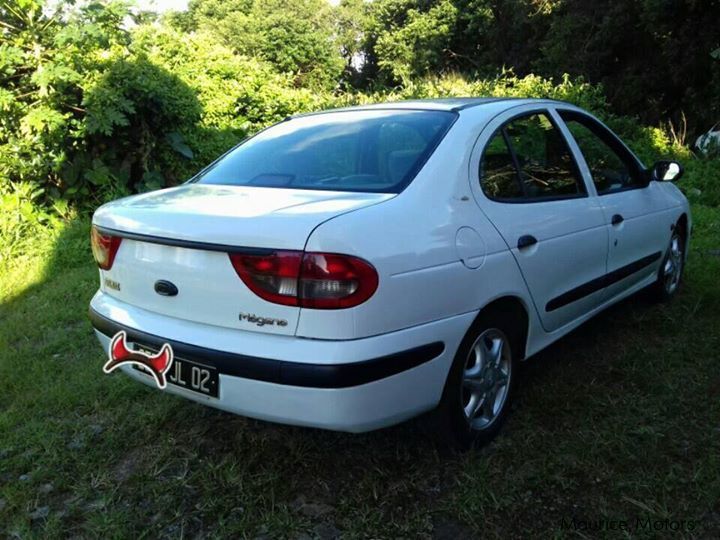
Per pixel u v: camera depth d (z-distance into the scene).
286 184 2.81
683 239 4.75
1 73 6.28
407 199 2.45
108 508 2.50
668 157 9.91
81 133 6.55
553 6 20.06
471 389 2.71
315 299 2.10
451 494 2.50
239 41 31.45
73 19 6.42
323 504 2.49
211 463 2.76
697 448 2.74
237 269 2.21
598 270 3.48
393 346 2.22
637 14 16.47
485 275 2.59
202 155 8.22
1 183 6.36
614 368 3.51
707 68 15.10
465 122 2.89
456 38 27.73
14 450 2.94
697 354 3.68
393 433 2.93
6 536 2.39
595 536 2.25
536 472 2.60
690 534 2.25
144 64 7.09
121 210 2.64
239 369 2.21
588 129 3.79
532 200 3.02
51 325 4.46
